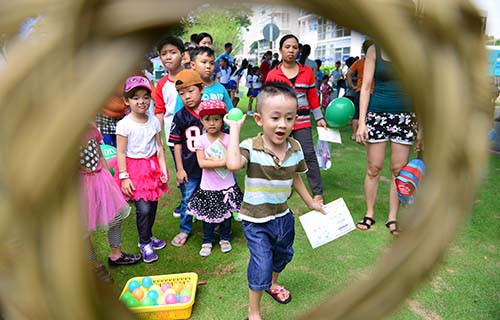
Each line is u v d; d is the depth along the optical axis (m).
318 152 4.11
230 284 2.37
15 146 0.16
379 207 3.42
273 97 1.88
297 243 2.82
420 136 0.18
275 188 1.92
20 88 0.16
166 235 3.04
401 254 0.17
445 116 0.17
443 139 0.17
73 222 0.17
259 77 8.88
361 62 5.64
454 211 0.17
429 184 0.17
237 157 1.88
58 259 0.17
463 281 2.29
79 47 0.16
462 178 0.17
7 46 0.16
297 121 3.32
